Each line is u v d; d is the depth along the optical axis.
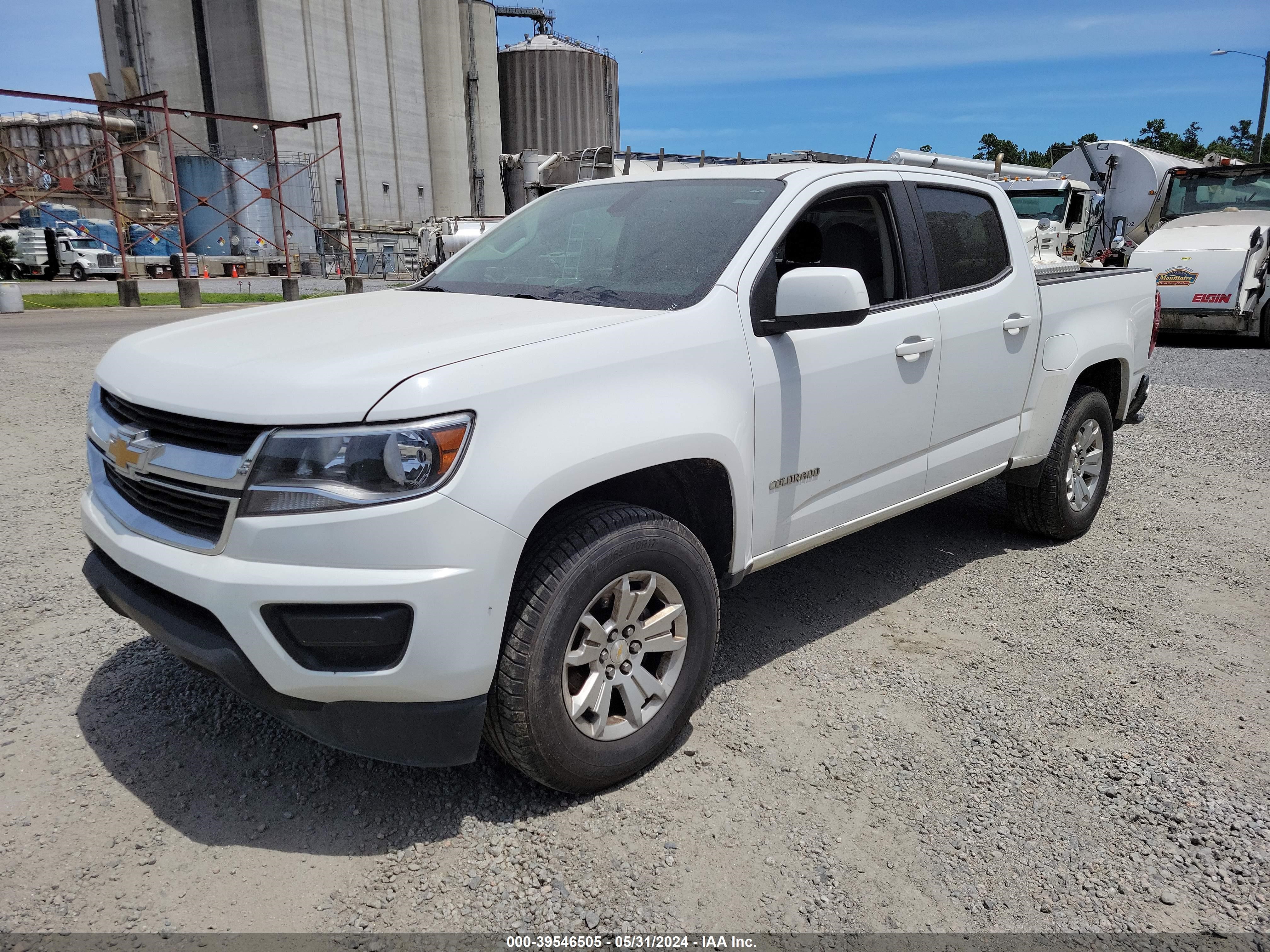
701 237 3.15
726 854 2.38
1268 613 3.99
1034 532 4.82
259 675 2.21
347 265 49.28
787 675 3.36
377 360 2.28
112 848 2.36
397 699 2.23
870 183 3.51
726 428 2.77
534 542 2.42
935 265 3.70
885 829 2.50
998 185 4.23
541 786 2.66
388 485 2.12
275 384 2.20
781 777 2.72
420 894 2.22
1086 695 3.24
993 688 3.29
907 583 4.28
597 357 2.48
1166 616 3.94
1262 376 10.59
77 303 22.06
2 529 4.74
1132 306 4.98
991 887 2.28
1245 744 2.94
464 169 64.75
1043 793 2.66
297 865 2.31
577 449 2.36
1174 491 5.87
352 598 2.11
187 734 2.88
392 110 58.91
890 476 3.58
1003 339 3.98
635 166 12.66
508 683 2.32
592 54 70.12
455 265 3.78
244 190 47.44
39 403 8.05
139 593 2.48
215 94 51.56
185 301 22.03
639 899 2.22
